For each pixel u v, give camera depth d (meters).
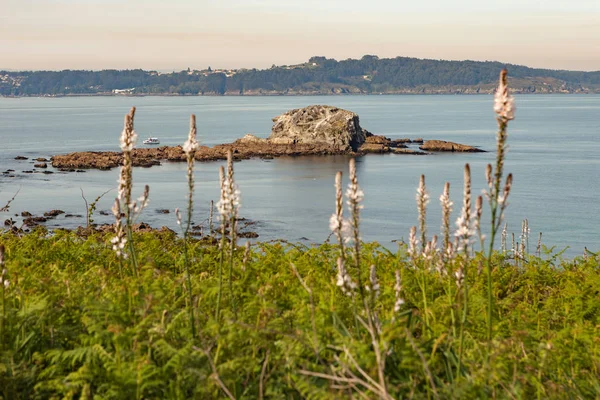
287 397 6.56
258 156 130.88
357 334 7.39
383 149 138.88
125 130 9.62
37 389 6.84
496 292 12.09
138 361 6.54
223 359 6.88
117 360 6.71
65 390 6.50
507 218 63.31
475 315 9.42
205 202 70.81
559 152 131.75
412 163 117.44
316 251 13.87
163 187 83.94
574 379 7.30
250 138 147.00
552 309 10.93
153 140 162.00
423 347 7.12
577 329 8.79
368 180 94.62
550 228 58.66
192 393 6.64
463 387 6.28
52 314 8.12
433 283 10.73
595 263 15.30
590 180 90.50
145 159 116.19
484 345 7.71
